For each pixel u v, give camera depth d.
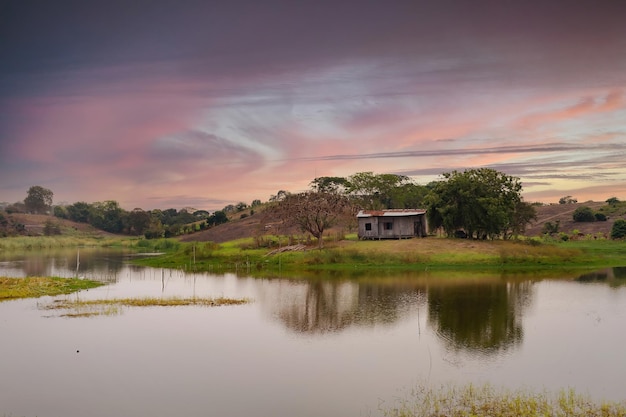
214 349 26.59
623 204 120.31
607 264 60.06
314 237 80.12
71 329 30.58
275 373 23.02
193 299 40.34
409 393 20.58
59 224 175.38
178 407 19.42
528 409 18.62
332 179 112.06
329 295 42.38
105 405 19.64
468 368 23.47
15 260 81.12
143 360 24.83
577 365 23.67
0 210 191.25
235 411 19.06
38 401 20.03
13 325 31.53
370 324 31.77
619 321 31.80
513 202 74.19
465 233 75.25
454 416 18.28
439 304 37.69
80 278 54.44
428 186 120.56
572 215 119.94
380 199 109.38
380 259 62.41
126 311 35.88
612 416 18.03
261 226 83.94
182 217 192.25
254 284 49.84
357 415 18.62
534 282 47.81
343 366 23.89
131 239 144.75
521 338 28.20
